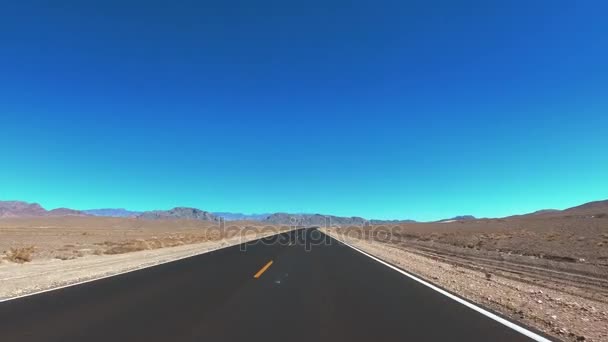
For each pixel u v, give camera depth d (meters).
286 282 16.91
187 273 19.89
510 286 16.72
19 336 8.70
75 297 13.37
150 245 45.59
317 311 11.29
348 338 8.62
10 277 18.62
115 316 10.60
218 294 14.00
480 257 34.28
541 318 10.52
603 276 21.80
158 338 8.59
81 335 8.78
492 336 8.69
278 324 9.82
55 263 25.47
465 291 14.95
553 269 25.31
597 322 10.38
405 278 18.34
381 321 10.12
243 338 8.61
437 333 8.96
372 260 27.25
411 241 60.59
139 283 16.56
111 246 44.16
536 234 52.03
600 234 42.66
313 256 29.92
